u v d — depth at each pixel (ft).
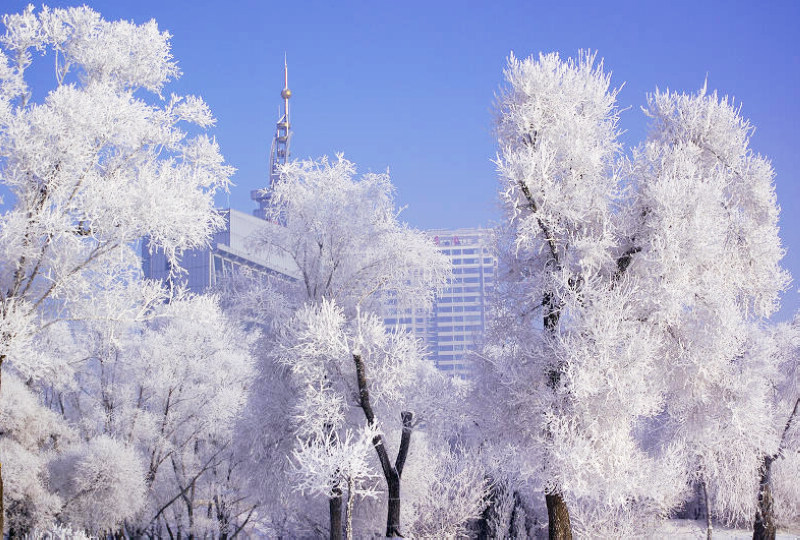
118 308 56.34
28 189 51.47
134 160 58.75
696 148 64.95
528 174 56.49
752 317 67.97
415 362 65.36
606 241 55.42
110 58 60.08
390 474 63.77
